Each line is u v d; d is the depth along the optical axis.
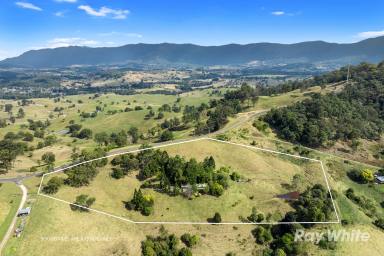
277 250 100.12
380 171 156.88
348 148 178.88
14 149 195.38
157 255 95.19
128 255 93.94
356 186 146.88
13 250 84.38
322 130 178.00
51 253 86.56
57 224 95.69
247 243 103.19
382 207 136.75
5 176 132.75
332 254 102.19
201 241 101.56
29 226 92.88
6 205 103.56
